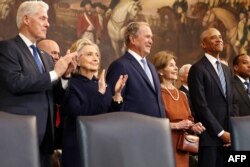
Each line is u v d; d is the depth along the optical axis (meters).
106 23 9.75
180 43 10.45
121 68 4.11
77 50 3.96
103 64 9.65
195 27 10.60
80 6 9.54
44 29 3.67
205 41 5.02
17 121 2.38
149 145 2.59
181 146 4.34
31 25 3.62
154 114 4.10
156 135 2.62
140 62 4.29
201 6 10.66
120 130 2.55
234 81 5.41
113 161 2.49
